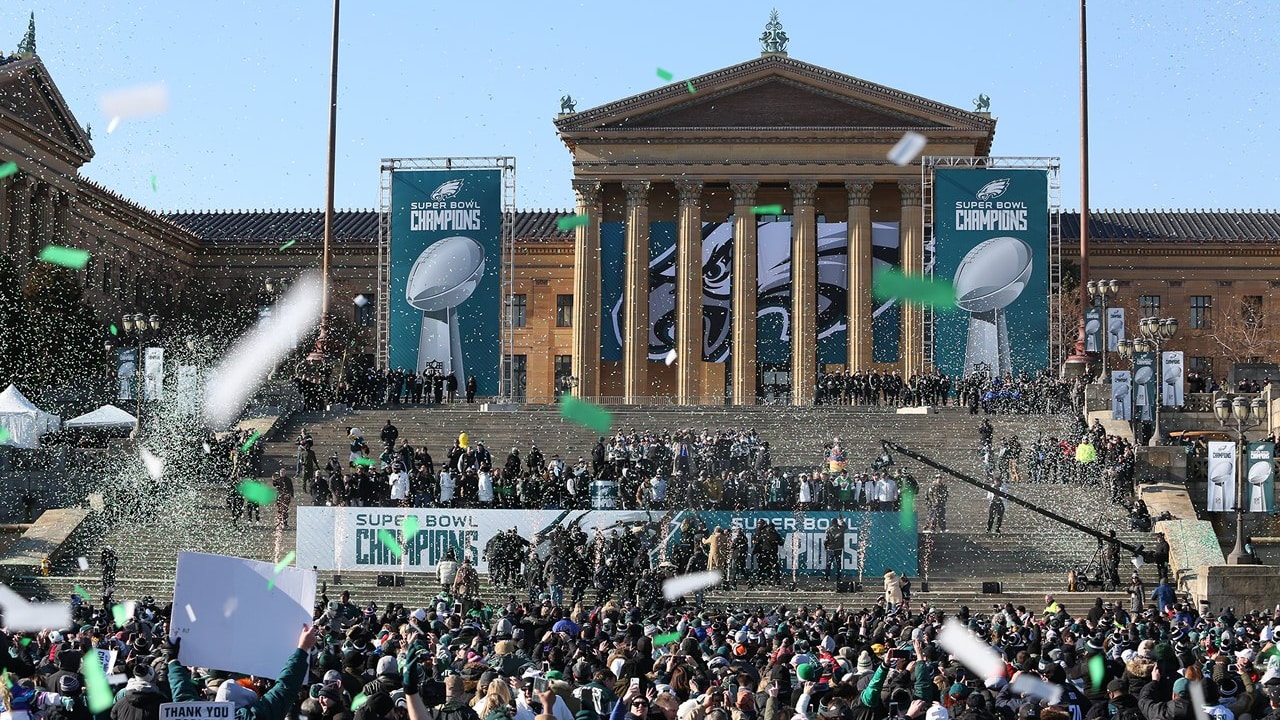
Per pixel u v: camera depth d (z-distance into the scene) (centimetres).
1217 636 2934
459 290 7362
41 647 2203
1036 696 1595
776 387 9312
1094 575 4725
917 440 6425
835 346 9075
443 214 7388
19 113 7944
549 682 1483
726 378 9275
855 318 9044
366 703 1373
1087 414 6606
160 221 9662
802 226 9138
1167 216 10725
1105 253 10381
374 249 10219
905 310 8975
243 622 1241
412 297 7369
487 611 3556
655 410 6931
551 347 10475
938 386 7181
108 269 9131
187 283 10169
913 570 4722
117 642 2142
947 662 2264
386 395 7156
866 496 5009
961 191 7506
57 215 8362
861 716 1684
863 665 2062
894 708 1659
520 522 4750
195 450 5762
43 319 7244
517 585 4612
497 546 4606
